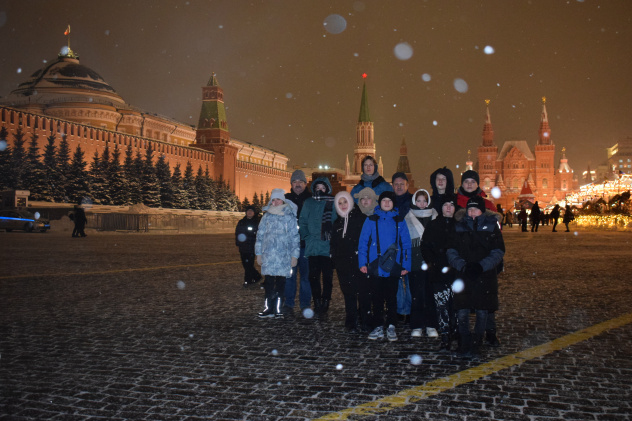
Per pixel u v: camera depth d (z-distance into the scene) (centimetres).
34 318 789
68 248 2336
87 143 8462
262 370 525
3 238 3147
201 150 12050
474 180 623
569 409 416
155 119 12675
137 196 6994
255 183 15012
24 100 11719
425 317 677
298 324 748
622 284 1098
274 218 793
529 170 17588
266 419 403
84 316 805
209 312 840
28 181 5681
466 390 461
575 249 2108
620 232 3894
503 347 605
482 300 562
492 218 573
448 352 593
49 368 536
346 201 700
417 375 506
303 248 850
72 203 5962
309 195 902
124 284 1168
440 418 401
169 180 7962
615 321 732
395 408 421
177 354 586
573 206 6538
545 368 523
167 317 798
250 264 1135
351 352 594
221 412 417
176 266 1576
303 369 528
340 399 443
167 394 459
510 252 1956
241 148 16288
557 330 684
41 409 426
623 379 487
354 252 694
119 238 3406
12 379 501
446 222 612
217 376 507
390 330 654
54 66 12662
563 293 984
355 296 703
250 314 823
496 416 403
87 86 12456
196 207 8769
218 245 2694
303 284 859
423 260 677
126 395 457
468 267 550
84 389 472
